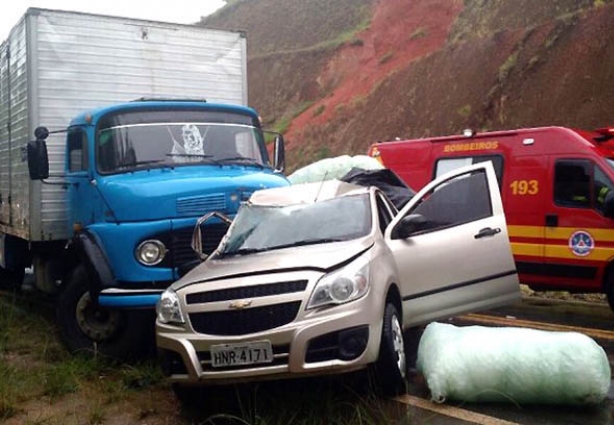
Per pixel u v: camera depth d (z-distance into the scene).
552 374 5.09
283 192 6.91
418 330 7.82
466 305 6.57
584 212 9.11
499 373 5.23
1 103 10.41
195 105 8.22
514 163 10.06
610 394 5.62
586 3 28.75
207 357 5.23
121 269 7.02
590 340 5.21
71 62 8.82
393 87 33.47
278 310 5.13
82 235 7.30
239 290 5.23
